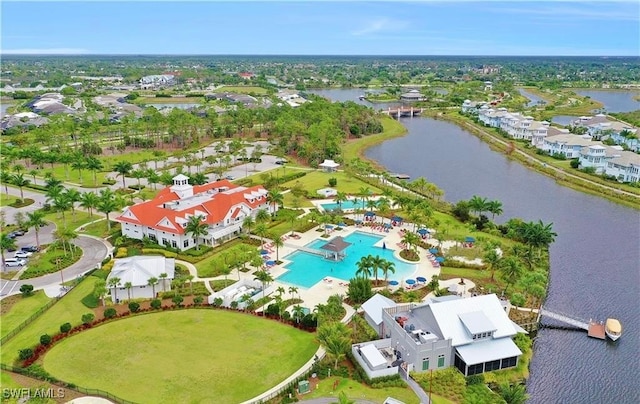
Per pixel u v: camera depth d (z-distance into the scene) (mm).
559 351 89312
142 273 101562
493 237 134250
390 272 114250
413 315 87812
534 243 116875
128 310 95750
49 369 77750
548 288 111062
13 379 75188
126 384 74312
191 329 89750
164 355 81812
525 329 93688
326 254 123625
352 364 80188
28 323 90750
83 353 82188
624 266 122125
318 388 74438
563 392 78938
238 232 135750
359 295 98062
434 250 124938
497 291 105125
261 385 74500
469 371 78438
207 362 80000
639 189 181375
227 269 108375
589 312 101750
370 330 90312
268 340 86562
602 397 78062
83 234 135375
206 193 146500
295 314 91250
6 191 173500
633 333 94938
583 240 138125
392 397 72562
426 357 78125
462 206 147500
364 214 152000
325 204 162750
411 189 177625
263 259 119312
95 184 181750
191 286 104438
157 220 126125
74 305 97625
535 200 174000
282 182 187625
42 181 187125
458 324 81562
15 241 129000
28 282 107188
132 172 186625
